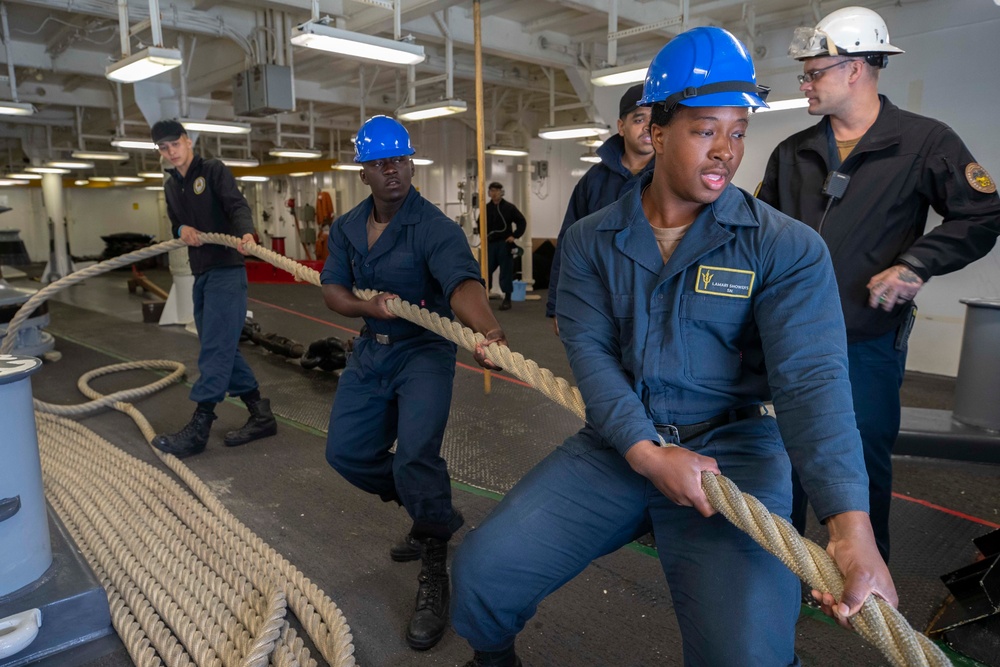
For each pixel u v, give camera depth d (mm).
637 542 2717
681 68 1204
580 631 2160
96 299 10992
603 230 1434
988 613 1951
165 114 8883
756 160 6516
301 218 19188
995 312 3623
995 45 5105
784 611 1214
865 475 1129
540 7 6996
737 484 1326
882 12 5688
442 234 2232
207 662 1952
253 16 6949
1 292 5375
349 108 13250
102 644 2174
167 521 2760
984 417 3729
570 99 11828
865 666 1963
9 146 18594
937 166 1904
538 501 1445
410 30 6570
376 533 2857
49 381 5527
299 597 2178
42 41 8234
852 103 2000
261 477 3465
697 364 1364
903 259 1861
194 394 3686
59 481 3309
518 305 9984
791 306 1237
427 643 2090
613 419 1335
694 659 1267
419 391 2225
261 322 8406
